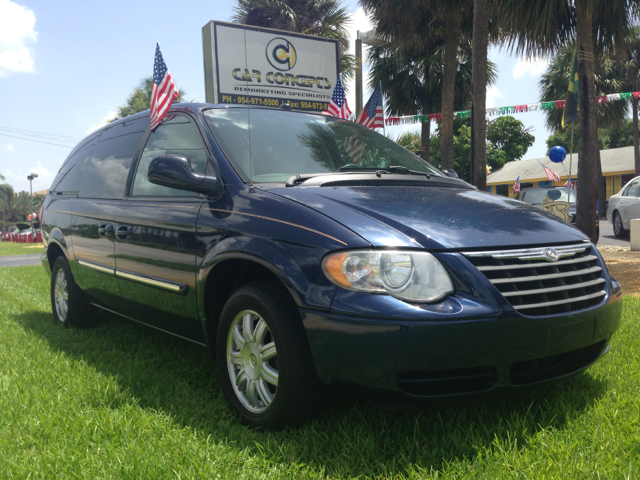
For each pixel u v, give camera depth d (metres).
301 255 2.17
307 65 12.74
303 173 2.89
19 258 16.73
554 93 23.42
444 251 2.09
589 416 2.29
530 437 2.10
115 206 3.53
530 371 2.16
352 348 1.99
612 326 2.42
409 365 1.93
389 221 2.22
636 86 22.64
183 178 2.70
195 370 3.11
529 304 2.09
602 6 7.84
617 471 1.83
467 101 18.30
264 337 2.39
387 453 2.07
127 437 2.18
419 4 13.02
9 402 2.58
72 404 2.53
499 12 7.95
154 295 3.07
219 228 2.55
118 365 3.18
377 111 6.84
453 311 1.96
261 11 16.73
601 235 15.41
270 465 2.00
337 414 2.42
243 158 2.85
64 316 4.47
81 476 1.89
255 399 2.41
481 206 2.58
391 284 2.00
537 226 2.43
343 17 17.19
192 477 1.84
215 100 11.59
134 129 3.88
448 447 2.08
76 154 4.79
